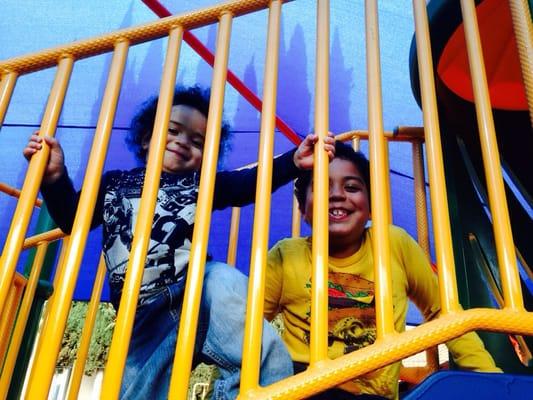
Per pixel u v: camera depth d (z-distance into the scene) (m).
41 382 0.66
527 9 0.83
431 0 1.15
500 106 1.27
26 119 2.27
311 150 0.96
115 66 0.92
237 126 2.42
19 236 0.78
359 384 1.05
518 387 0.62
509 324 0.65
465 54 1.21
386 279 0.69
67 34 2.24
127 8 2.18
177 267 1.04
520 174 1.20
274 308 1.22
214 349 0.87
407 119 2.29
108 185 1.20
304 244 1.28
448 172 1.27
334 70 2.30
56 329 0.69
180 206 1.12
